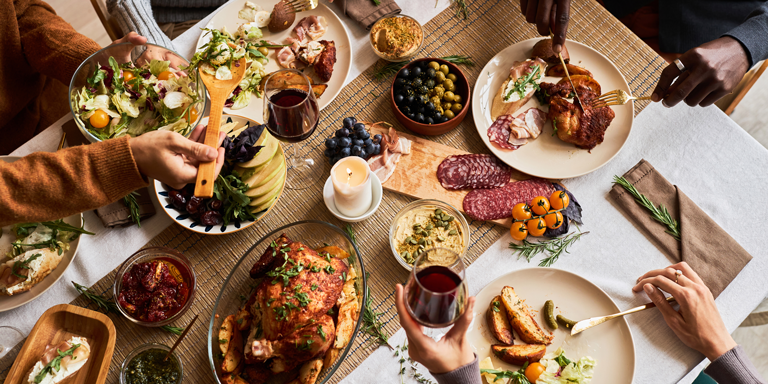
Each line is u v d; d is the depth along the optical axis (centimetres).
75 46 196
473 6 218
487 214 180
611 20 214
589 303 167
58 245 165
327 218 185
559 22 188
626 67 208
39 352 152
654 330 168
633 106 193
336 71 203
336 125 198
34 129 255
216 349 150
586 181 189
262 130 166
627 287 174
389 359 165
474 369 136
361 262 154
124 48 175
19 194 143
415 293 119
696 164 190
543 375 154
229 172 168
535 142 194
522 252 179
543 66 199
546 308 166
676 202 183
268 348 142
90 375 152
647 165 188
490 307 165
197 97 170
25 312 168
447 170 185
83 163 143
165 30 279
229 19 209
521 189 185
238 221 170
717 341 155
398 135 193
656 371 164
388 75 205
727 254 174
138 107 175
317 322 145
